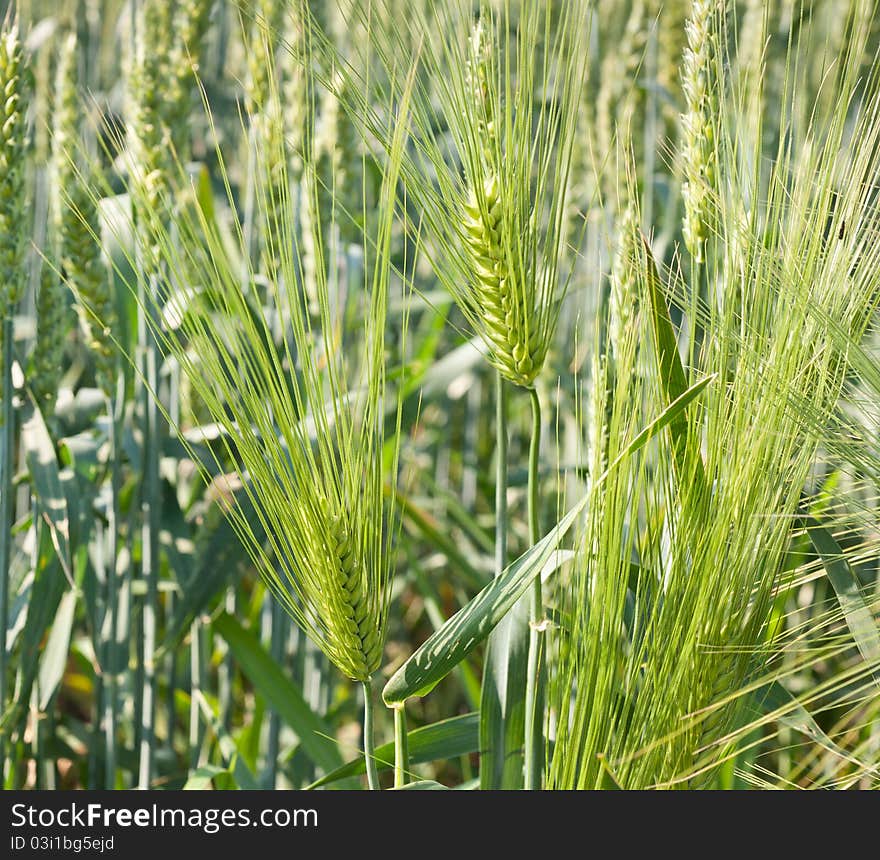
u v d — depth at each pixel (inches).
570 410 150.0
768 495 74.0
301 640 146.9
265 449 71.6
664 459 77.2
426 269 196.5
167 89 110.3
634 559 89.9
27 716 126.0
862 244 76.5
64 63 117.0
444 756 98.2
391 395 160.2
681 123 86.3
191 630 138.7
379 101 73.5
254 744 143.9
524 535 171.8
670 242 135.4
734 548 72.2
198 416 130.9
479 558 180.5
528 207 73.9
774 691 93.0
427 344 171.9
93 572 131.4
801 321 71.8
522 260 71.4
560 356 155.0
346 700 159.5
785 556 81.7
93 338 115.5
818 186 74.1
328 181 122.1
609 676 72.4
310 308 122.1
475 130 71.9
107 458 135.9
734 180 76.0
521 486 153.1
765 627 82.4
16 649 131.0
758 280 73.7
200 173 145.6
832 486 98.8
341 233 133.4
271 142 85.4
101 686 134.6
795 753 132.9
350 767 96.6
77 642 160.4
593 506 73.5
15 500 162.2
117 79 208.5
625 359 71.4
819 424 75.5
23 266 104.3
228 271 65.7
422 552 206.8
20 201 101.3
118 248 121.2
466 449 196.1
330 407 101.0
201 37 111.3
